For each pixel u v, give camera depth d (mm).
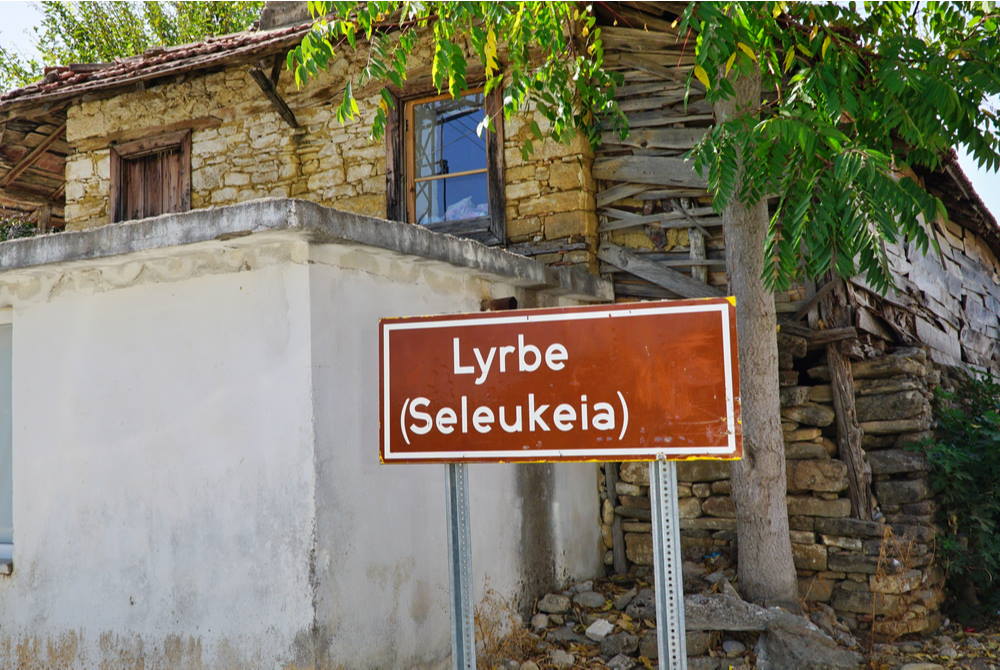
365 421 4695
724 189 4957
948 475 6375
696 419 3318
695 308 3375
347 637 4395
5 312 5477
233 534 4480
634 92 7320
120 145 9055
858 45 5750
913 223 4492
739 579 5684
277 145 8422
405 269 5129
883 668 5293
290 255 4445
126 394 4895
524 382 3545
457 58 5715
